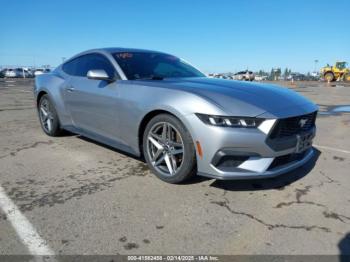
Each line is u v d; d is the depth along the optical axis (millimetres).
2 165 3650
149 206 2676
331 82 38000
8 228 2312
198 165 2820
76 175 3355
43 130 5262
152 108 3076
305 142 3047
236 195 2914
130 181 3197
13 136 5094
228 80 3646
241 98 2844
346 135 5562
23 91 15781
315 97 13914
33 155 4043
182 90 2965
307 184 3203
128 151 3545
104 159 3891
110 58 3873
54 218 2461
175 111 2865
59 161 3809
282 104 2924
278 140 2752
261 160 2725
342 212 2639
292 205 2746
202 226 2383
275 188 3084
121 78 3576
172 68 4117
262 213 2596
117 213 2551
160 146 3131
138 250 2086
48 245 2121
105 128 3766
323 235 2297
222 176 2703
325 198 2893
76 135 5156
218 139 2645
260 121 2676
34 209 2598
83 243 2146
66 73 4617
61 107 4570
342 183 3248
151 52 4367
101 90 3709
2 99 11297
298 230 2355
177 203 2738
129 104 3322
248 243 2184
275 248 2133
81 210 2590
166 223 2414
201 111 2719
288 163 2982
